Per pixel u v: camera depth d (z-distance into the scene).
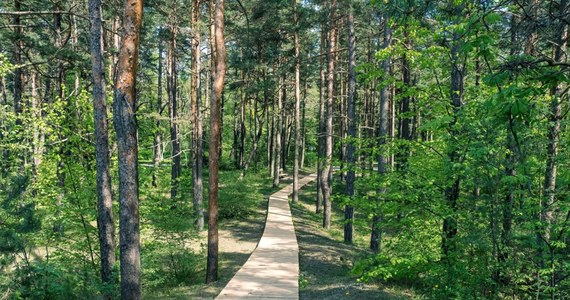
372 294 9.79
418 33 8.44
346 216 18.09
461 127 6.42
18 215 5.91
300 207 26.61
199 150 20.20
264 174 39.75
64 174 11.41
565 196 5.64
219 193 23.89
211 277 12.30
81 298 5.93
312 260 14.35
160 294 10.89
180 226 13.18
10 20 15.34
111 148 11.70
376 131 36.06
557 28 3.55
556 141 5.48
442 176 7.56
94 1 9.34
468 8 5.79
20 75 16.39
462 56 6.78
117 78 7.06
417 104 9.18
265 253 14.63
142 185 12.74
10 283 4.83
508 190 5.72
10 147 11.34
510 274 5.74
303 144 46.06
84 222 11.24
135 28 7.02
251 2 25.06
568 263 5.38
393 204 8.09
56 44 15.17
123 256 7.14
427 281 6.90
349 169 10.03
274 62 30.05
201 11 23.59
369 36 23.31
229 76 35.06
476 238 5.87
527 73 3.11
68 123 11.14
